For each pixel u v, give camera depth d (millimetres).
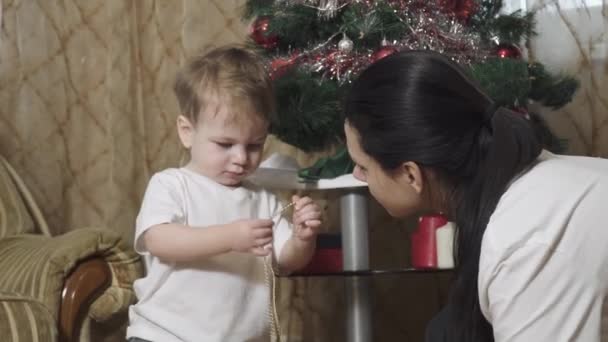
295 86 1660
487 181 1010
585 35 2158
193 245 1385
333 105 1680
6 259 1714
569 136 2162
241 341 1456
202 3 2352
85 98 2293
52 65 2270
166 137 2338
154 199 1458
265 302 1492
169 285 1439
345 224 1772
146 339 1422
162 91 2342
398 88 1038
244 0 2330
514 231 953
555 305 932
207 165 1479
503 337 957
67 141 2281
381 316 2354
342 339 2322
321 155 2299
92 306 1695
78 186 2279
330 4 1720
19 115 2238
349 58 1715
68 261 1639
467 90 1045
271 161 1781
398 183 1080
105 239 1705
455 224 1071
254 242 1378
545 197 967
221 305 1438
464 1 1819
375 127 1051
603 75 2156
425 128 1022
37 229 2043
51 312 1572
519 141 1022
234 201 1510
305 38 1793
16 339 1430
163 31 2352
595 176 989
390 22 1701
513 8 2229
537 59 2166
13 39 2238
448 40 1745
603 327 966
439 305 2346
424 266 1708
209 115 1440
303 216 1476
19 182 2078
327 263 1753
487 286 968
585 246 937
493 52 1837
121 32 2299
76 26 2293
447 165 1025
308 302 2336
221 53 1520
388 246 2346
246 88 1444
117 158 2273
